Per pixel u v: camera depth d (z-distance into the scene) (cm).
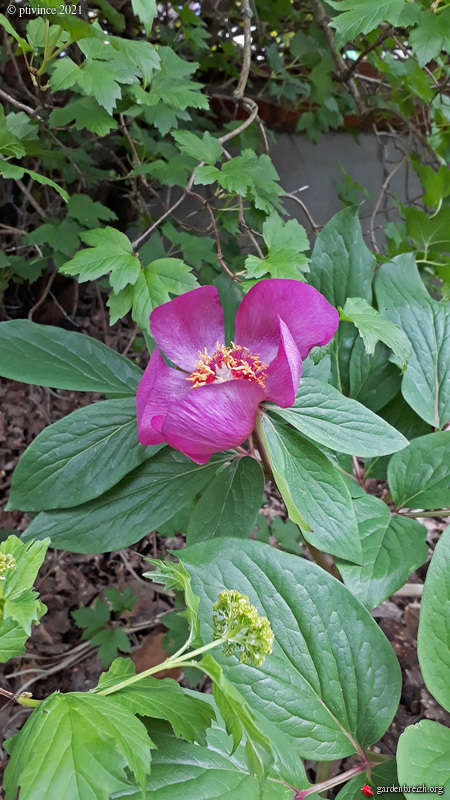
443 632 29
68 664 59
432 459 37
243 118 92
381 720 29
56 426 35
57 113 41
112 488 36
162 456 37
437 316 43
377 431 32
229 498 36
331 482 32
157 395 31
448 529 31
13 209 87
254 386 28
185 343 33
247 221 63
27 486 35
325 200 102
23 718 55
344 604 30
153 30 74
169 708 23
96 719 21
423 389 41
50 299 92
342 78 63
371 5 40
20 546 25
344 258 42
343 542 31
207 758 25
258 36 79
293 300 31
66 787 18
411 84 63
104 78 36
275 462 31
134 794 23
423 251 56
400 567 33
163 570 26
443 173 56
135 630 63
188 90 43
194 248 61
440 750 27
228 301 40
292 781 26
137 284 36
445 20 39
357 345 41
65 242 63
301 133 98
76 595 67
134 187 74
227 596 24
